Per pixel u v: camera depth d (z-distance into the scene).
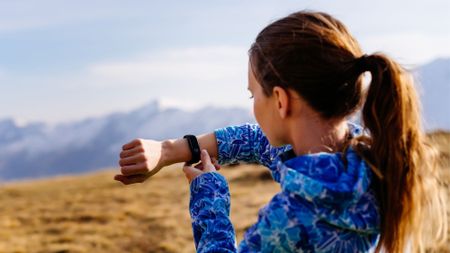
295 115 1.46
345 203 1.36
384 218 1.44
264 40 1.48
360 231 1.40
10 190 43.50
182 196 33.91
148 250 21.62
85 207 32.53
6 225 28.23
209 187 1.63
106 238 23.86
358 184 1.37
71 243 23.52
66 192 40.38
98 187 41.34
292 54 1.42
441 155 1.47
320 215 1.35
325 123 1.46
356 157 1.43
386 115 1.40
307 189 1.34
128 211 29.25
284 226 1.35
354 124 1.60
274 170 1.54
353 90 1.42
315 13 1.49
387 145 1.40
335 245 1.37
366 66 1.42
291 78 1.42
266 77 1.47
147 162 1.71
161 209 29.56
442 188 1.46
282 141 1.54
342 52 1.42
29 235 25.81
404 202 1.42
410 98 1.42
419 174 1.43
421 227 1.46
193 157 1.82
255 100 1.53
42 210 32.62
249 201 26.23
